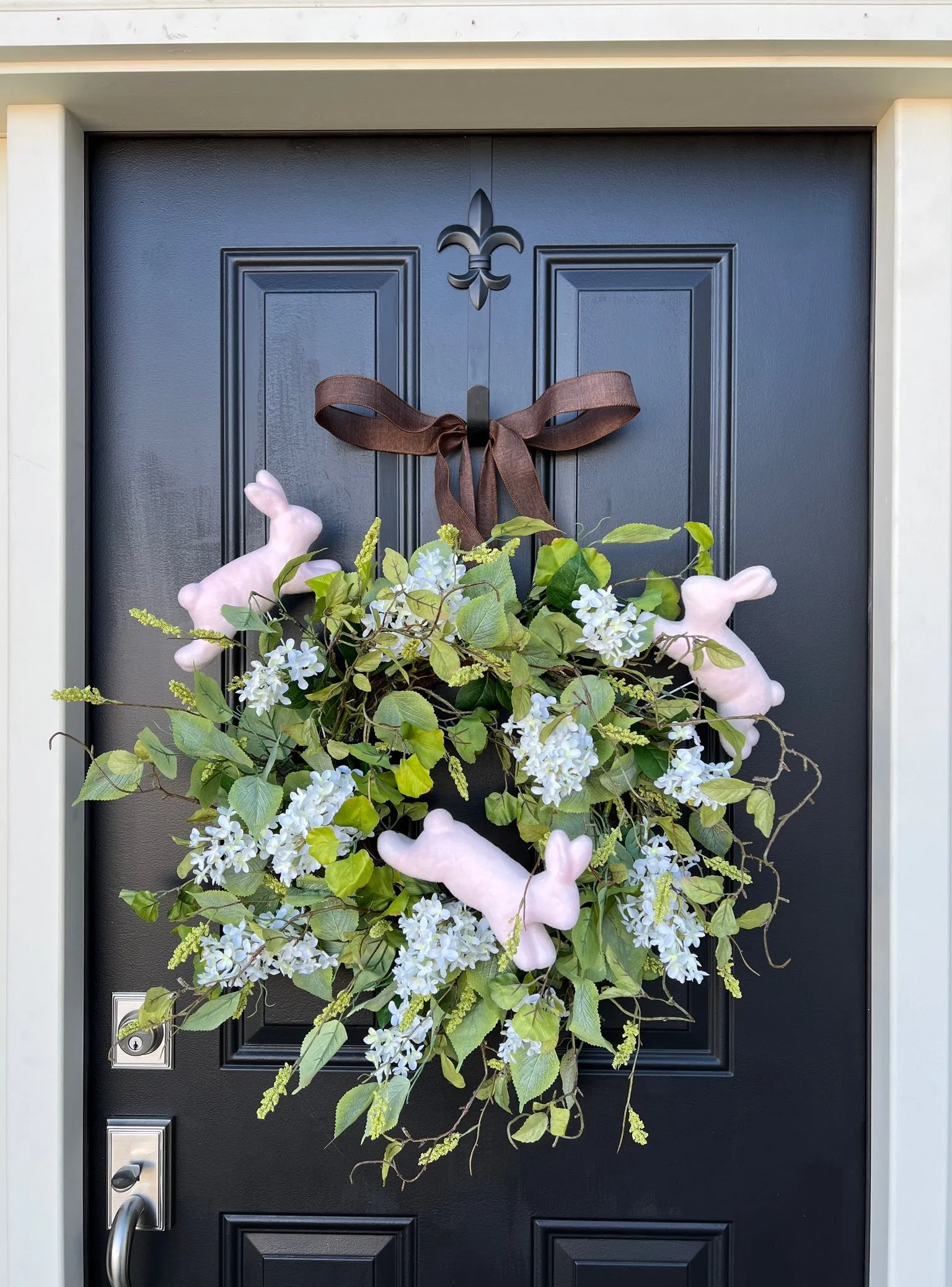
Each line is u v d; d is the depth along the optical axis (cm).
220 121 99
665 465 102
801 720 101
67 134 97
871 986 99
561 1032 99
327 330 102
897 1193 94
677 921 82
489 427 97
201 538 102
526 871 82
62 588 96
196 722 79
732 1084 101
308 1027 102
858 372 101
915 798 94
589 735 78
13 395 95
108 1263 95
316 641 86
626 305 102
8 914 96
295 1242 101
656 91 93
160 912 101
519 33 87
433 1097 101
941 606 94
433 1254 101
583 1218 101
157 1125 101
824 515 101
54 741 95
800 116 98
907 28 86
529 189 102
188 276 102
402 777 77
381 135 102
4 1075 100
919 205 94
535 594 88
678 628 87
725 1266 100
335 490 102
